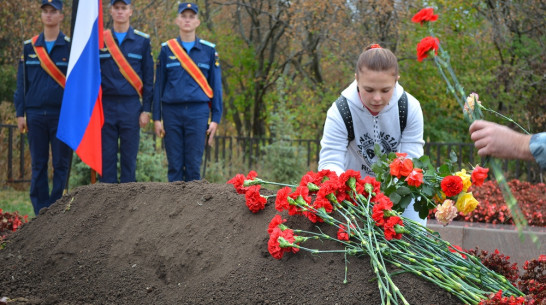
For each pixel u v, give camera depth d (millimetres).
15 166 10625
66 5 13188
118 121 6805
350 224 2854
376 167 3033
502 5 13195
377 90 3217
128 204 3674
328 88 15438
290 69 18297
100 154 6133
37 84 6738
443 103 14227
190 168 7074
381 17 13211
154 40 13734
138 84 6879
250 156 12164
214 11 16438
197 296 2832
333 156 3705
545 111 13047
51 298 3031
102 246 3410
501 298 2457
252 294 2750
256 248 2986
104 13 12719
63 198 3949
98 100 6137
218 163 11258
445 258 2801
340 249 2902
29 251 3576
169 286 3006
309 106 15352
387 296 2523
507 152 2264
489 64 13977
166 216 3443
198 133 7016
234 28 17094
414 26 13391
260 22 16609
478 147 2355
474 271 2758
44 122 6785
